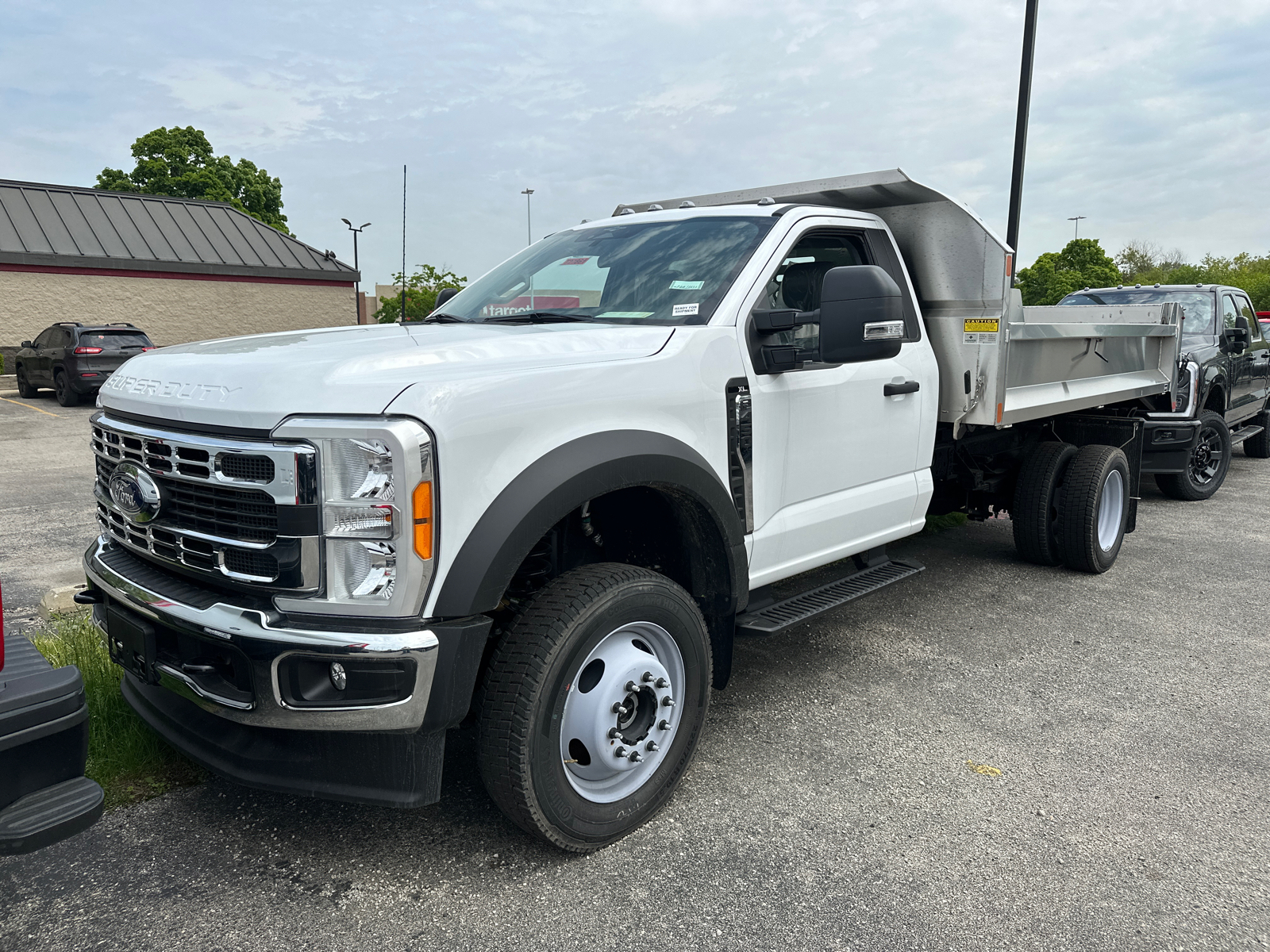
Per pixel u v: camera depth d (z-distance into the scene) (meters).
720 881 2.62
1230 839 2.86
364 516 2.26
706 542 3.17
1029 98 11.25
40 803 1.96
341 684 2.31
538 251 4.21
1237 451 12.34
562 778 2.62
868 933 2.39
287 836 2.84
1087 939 2.37
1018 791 3.16
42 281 23.41
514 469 2.47
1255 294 48.88
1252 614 5.17
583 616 2.58
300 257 27.70
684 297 3.41
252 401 2.35
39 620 4.64
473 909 2.48
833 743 3.54
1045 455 5.85
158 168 43.22
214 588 2.53
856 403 3.85
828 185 4.33
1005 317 4.37
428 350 2.60
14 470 9.81
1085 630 4.89
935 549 6.66
